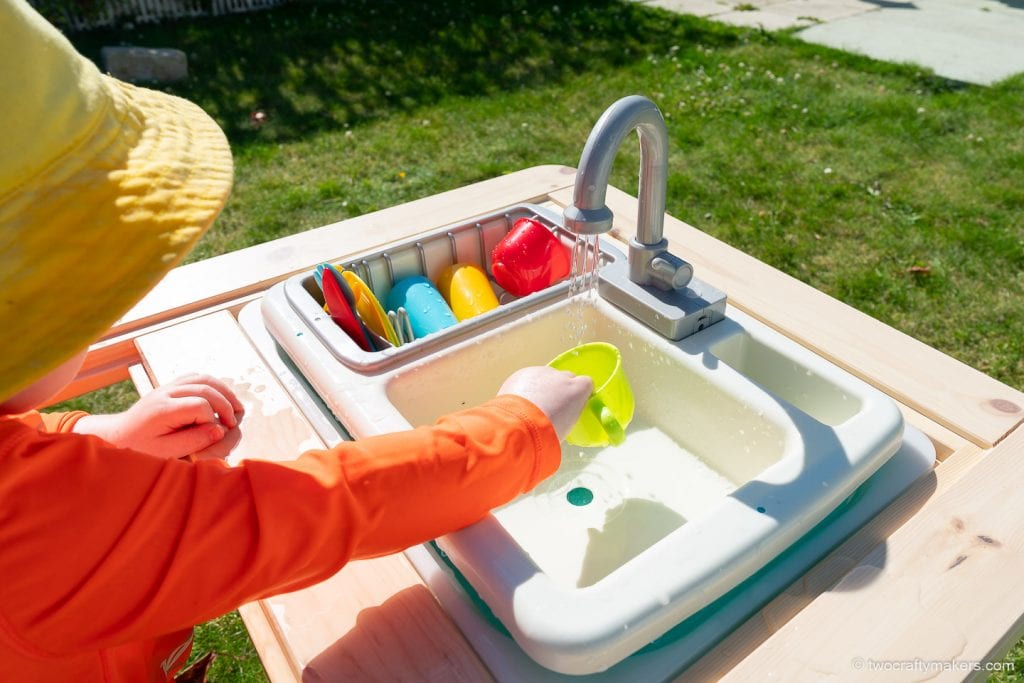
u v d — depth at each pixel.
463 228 1.29
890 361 1.07
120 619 0.53
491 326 1.07
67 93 0.52
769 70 4.85
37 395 0.59
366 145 3.98
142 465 0.55
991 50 5.30
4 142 0.48
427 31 5.71
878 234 3.07
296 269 1.32
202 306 1.24
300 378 1.07
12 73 0.48
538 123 4.23
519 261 1.19
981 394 1.01
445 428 0.69
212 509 0.55
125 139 0.58
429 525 0.66
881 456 0.84
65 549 0.51
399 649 0.73
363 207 3.40
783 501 0.76
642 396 1.11
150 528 0.53
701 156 3.73
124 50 4.71
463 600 0.77
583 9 6.27
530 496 1.04
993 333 2.52
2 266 0.48
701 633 0.73
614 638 0.65
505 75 4.89
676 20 5.99
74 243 0.51
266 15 6.34
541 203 1.54
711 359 0.98
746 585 0.77
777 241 3.04
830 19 6.18
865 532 0.82
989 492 0.85
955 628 0.70
